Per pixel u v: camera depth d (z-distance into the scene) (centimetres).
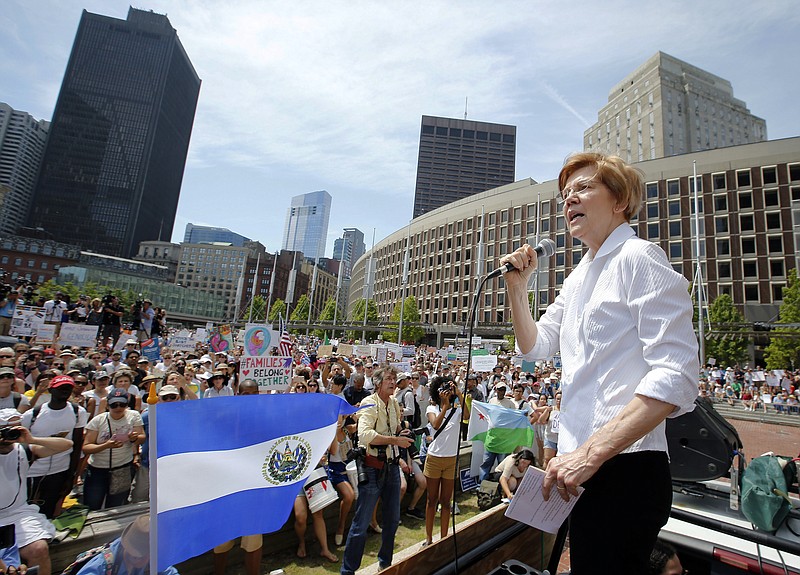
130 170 15275
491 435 729
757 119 11444
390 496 439
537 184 6688
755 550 213
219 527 198
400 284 8650
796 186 4991
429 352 3183
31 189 15675
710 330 3453
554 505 134
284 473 228
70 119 14988
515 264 165
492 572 185
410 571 177
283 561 513
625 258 124
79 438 488
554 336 171
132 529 214
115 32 15862
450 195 15850
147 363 956
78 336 1304
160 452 186
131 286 10300
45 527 392
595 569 114
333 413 262
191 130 18862
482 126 16225
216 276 15588
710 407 283
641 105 10850
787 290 3931
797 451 1420
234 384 996
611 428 104
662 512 115
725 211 5322
